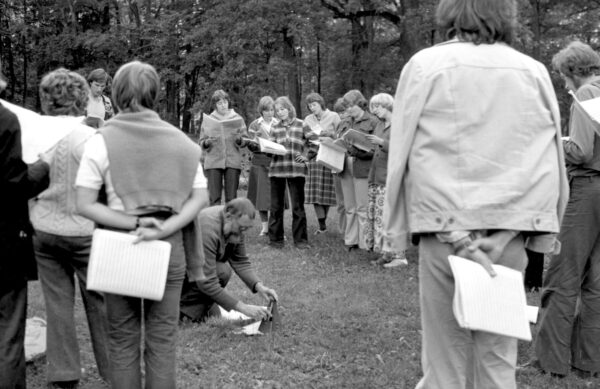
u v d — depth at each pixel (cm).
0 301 301
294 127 819
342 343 455
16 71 2780
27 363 408
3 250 290
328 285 626
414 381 394
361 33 2400
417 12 2022
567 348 398
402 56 2227
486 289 227
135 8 2538
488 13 241
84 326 485
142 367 416
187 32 2245
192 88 2569
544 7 2317
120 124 285
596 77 385
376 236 726
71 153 347
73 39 2492
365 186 768
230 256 498
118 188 279
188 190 290
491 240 236
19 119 309
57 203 349
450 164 237
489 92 237
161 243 279
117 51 2436
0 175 284
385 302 566
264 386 385
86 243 351
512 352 245
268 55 2156
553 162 245
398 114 251
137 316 290
